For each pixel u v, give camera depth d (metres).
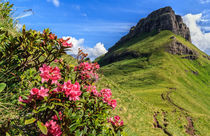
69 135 1.84
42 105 1.82
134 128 15.96
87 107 2.68
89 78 3.34
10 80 2.57
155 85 114.62
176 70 144.12
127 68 166.12
